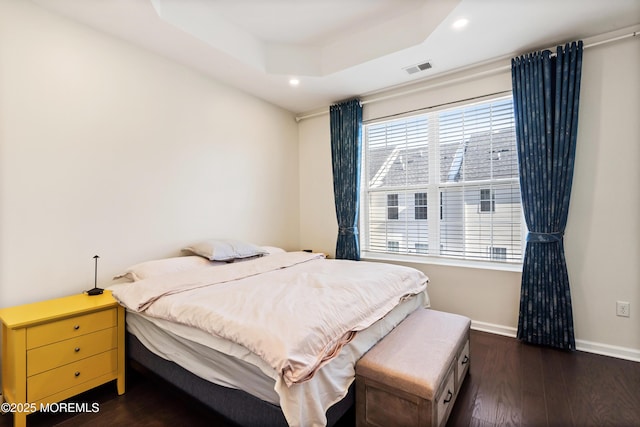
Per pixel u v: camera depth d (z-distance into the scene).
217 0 2.30
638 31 2.19
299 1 2.30
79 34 2.10
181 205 2.73
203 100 2.91
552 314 2.41
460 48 2.50
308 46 2.95
